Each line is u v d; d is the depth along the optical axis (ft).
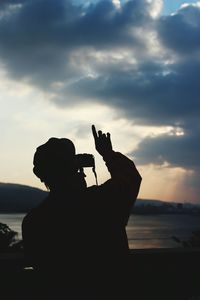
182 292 11.57
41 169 8.12
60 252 7.68
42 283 7.82
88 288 7.47
